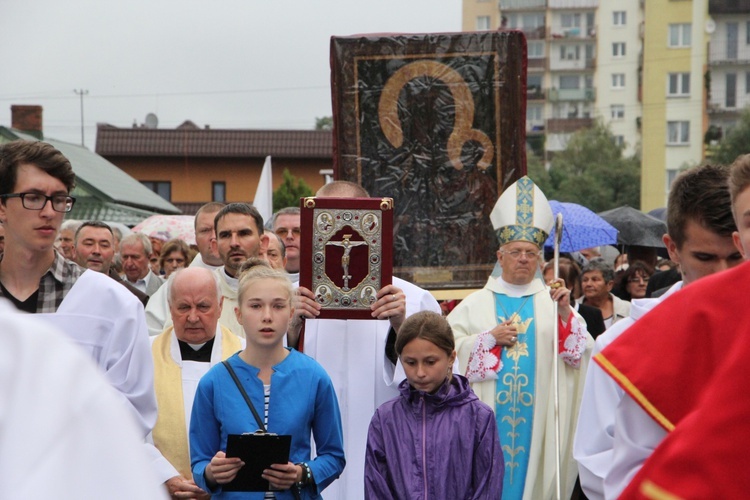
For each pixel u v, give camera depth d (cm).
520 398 702
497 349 707
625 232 1373
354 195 580
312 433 514
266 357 466
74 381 115
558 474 607
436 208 791
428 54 785
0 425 112
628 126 6712
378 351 582
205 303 536
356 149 790
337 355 582
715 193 292
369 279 545
